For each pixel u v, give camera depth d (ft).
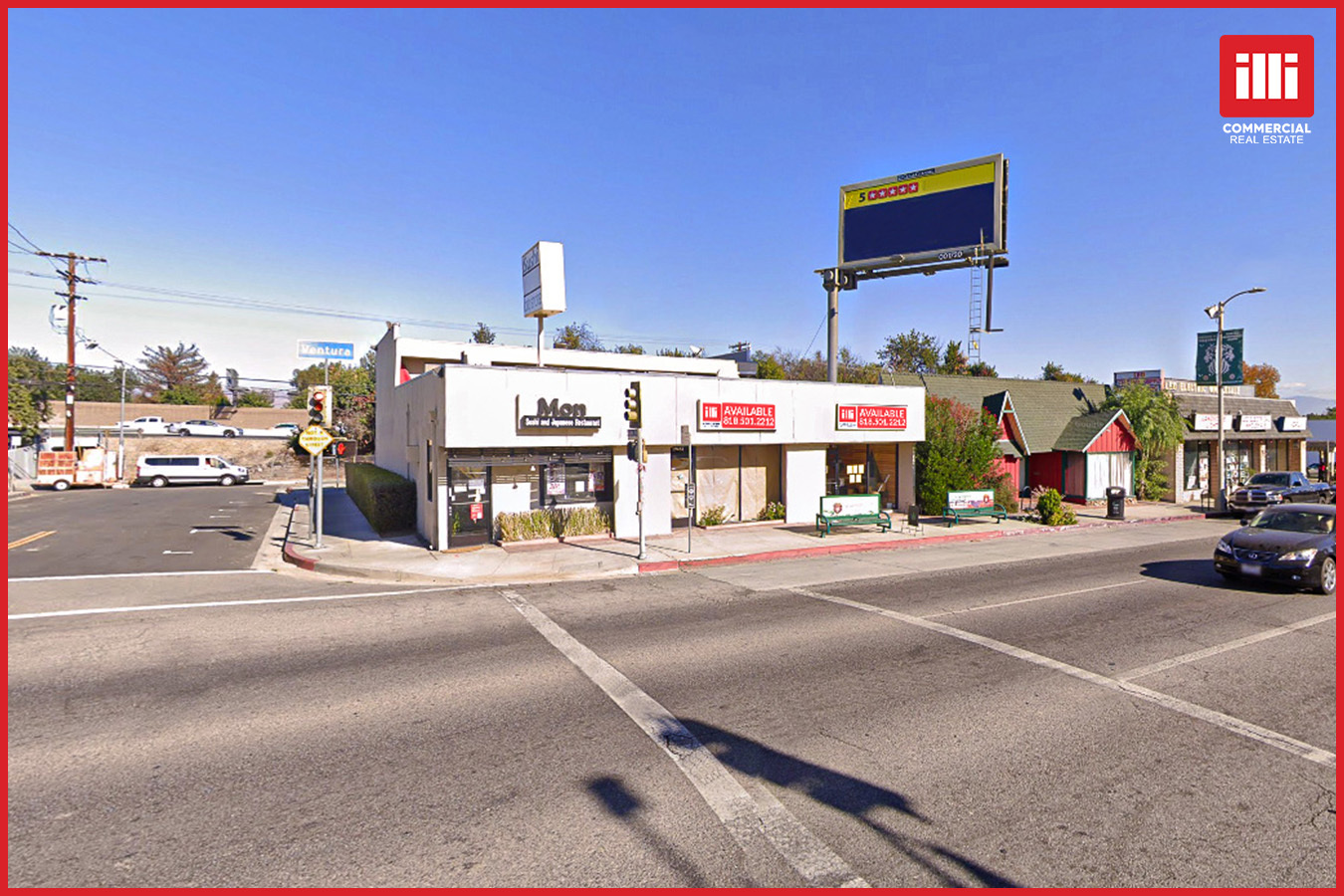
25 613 34.50
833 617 34.73
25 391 123.24
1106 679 25.39
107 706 22.27
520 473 57.67
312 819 15.60
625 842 14.79
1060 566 50.31
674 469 66.59
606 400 57.82
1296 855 14.43
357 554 52.16
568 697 23.36
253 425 192.34
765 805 16.37
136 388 269.85
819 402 69.41
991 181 77.87
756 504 70.90
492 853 14.34
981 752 19.30
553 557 51.24
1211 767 18.48
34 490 116.98
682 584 43.47
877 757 18.97
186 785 17.10
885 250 83.76
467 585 42.93
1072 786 17.35
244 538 62.49
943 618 34.50
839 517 64.23
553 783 17.38
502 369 52.90
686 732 20.54
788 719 21.57
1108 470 98.32
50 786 16.99
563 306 61.05
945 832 15.26
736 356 130.00
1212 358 94.02
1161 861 14.20
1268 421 119.85
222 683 24.52
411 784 17.30
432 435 55.57
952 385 99.60
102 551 54.75
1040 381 108.78
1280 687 24.63
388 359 90.33
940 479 78.48
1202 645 29.81
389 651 28.58
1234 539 42.60
